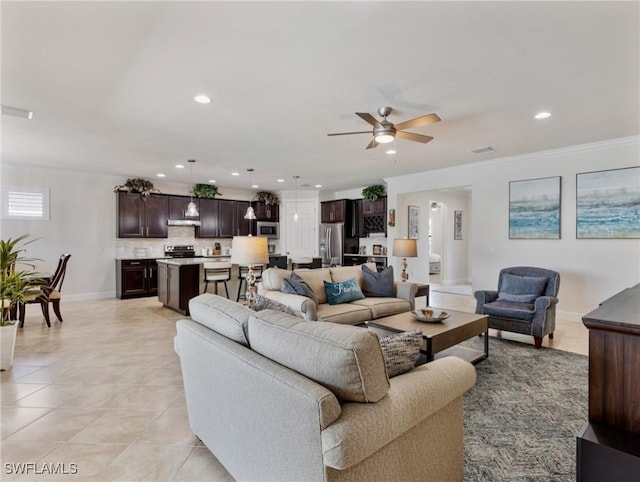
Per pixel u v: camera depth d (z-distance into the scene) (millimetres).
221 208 8570
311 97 3174
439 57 2502
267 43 2322
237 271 6086
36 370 3205
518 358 3492
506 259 5613
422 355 3486
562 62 2570
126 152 5168
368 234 8602
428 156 5422
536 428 2229
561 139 4496
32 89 3010
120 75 2768
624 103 3320
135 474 1812
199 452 2000
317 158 5547
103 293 7078
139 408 2512
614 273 4617
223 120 3766
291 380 1261
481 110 3490
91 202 6906
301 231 9219
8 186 6086
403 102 3285
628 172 4500
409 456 1391
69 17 2051
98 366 3311
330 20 2078
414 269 7805
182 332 2059
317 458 1144
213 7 1963
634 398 1141
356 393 1211
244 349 1594
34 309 5895
